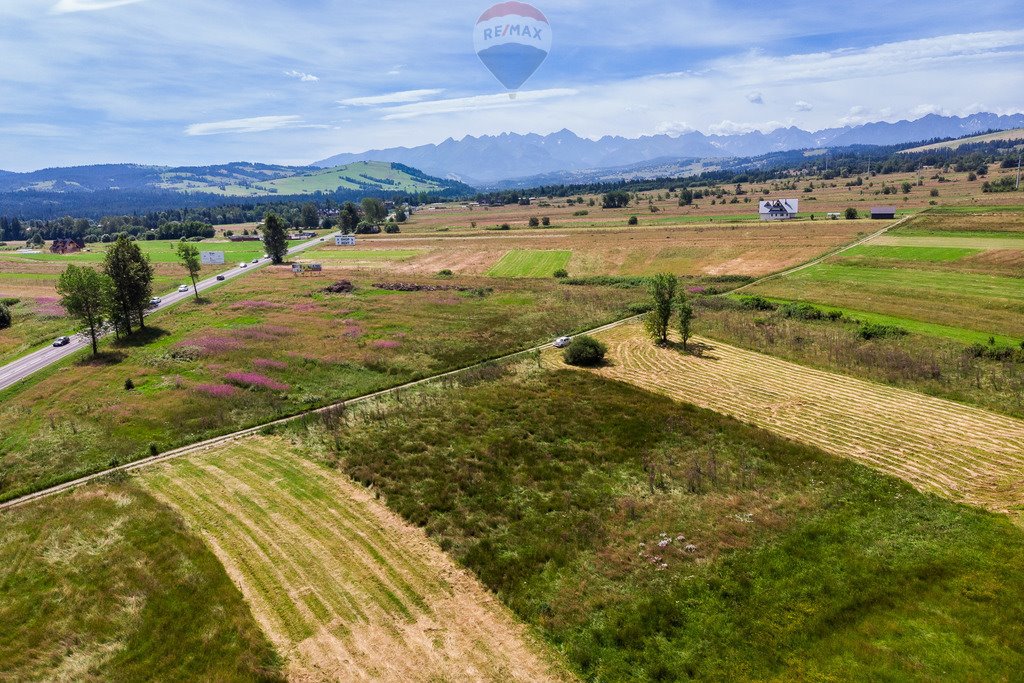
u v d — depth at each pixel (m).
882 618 23.14
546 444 40.69
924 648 21.44
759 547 28.06
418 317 84.50
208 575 26.42
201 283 121.88
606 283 106.81
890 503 31.64
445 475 36.25
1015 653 20.97
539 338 70.44
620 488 34.72
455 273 127.75
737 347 62.84
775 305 80.25
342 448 40.56
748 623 23.12
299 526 30.72
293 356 65.00
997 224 122.62
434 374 58.28
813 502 32.03
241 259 158.88
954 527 29.14
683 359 59.19
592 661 21.58
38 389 55.62
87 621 23.61
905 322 68.94
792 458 37.31
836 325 70.06
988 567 25.94
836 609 23.67
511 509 32.31
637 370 56.25
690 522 30.53
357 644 22.44
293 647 22.28
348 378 58.69
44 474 39.25
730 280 101.44
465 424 44.19
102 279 69.75
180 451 41.31
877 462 36.41
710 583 25.55
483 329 76.44
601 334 70.56
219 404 50.72
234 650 22.03
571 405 47.34
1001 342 58.91
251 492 34.53
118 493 34.88
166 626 23.33
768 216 168.62
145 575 26.42
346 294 104.06
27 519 32.31
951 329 64.88
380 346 68.44
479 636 22.89
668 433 41.81
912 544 27.91
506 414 45.91
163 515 31.84
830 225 144.12
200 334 74.56
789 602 24.20
